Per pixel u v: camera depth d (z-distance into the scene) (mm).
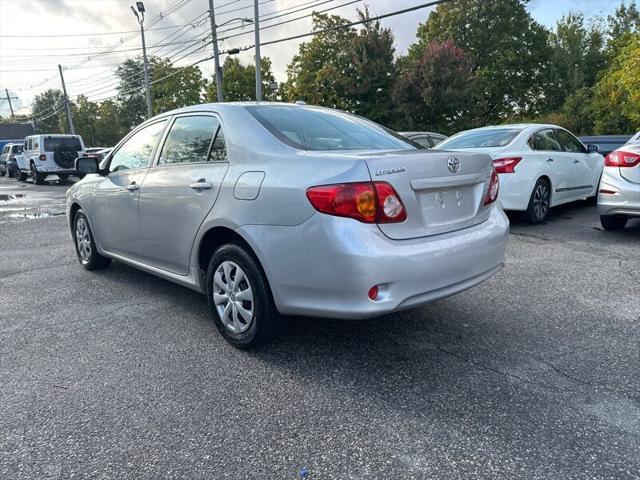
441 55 28234
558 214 8062
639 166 5828
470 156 3127
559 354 3059
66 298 4441
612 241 6027
